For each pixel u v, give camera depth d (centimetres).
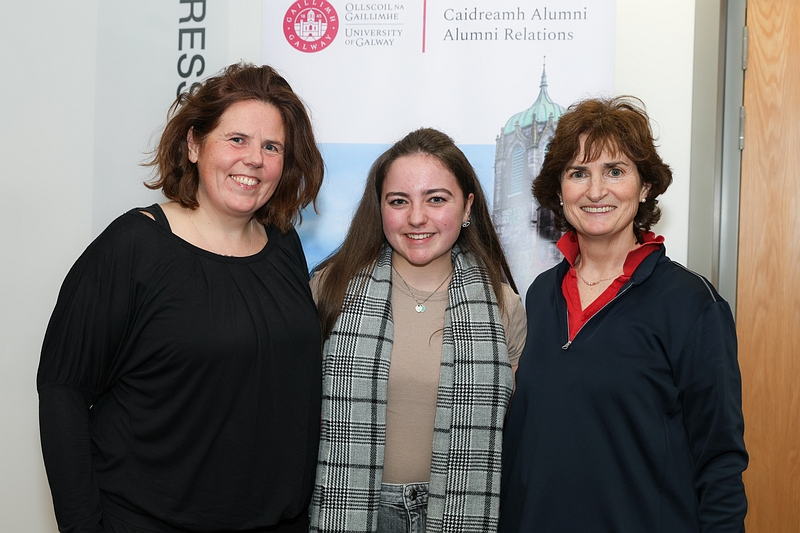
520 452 149
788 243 226
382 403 160
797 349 227
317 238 222
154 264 137
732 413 132
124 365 139
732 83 226
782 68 223
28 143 247
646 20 220
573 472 140
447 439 160
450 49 214
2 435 254
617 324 141
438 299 173
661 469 135
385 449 163
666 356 138
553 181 154
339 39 218
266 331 144
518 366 157
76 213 247
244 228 158
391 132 217
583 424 140
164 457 136
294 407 150
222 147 142
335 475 159
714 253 226
